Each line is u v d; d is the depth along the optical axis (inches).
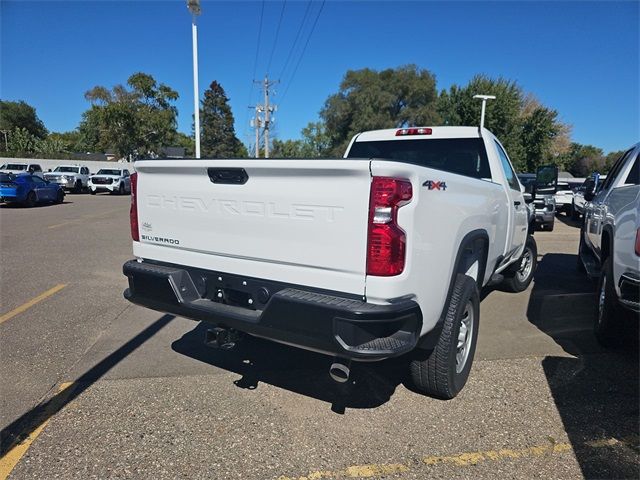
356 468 105.2
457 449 112.2
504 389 141.8
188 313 126.0
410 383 138.4
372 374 151.1
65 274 287.3
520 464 106.7
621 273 144.0
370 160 96.3
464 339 140.3
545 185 232.5
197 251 128.6
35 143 2551.7
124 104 1702.8
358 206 98.6
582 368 156.5
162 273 129.6
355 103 2059.5
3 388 140.3
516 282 250.1
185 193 128.1
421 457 109.1
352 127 2073.1
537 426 121.9
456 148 195.5
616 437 117.0
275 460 107.6
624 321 158.1
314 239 105.0
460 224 123.3
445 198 113.4
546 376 150.6
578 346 176.2
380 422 123.6
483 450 111.8
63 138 3538.4
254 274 116.3
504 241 186.2
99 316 207.0
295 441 114.8
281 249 110.6
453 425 122.1
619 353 169.3
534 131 1820.9
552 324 201.5
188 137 3459.6
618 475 103.0
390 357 98.8
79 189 1248.2
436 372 128.2
